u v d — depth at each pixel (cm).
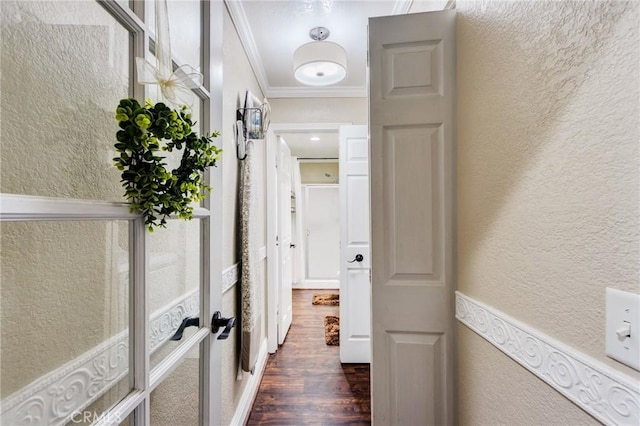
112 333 61
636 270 49
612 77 53
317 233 534
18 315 44
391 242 119
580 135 60
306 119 281
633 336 49
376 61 120
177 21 93
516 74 80
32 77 46
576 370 60
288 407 191
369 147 122
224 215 156
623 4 51
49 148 49
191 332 92
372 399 119
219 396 103
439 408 116
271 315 266
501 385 87
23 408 44
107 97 62
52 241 49
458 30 115
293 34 201
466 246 109
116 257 62
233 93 173
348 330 248
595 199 57
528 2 75
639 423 48
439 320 117
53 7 50
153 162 61
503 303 86
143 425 65
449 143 116
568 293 63
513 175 82
